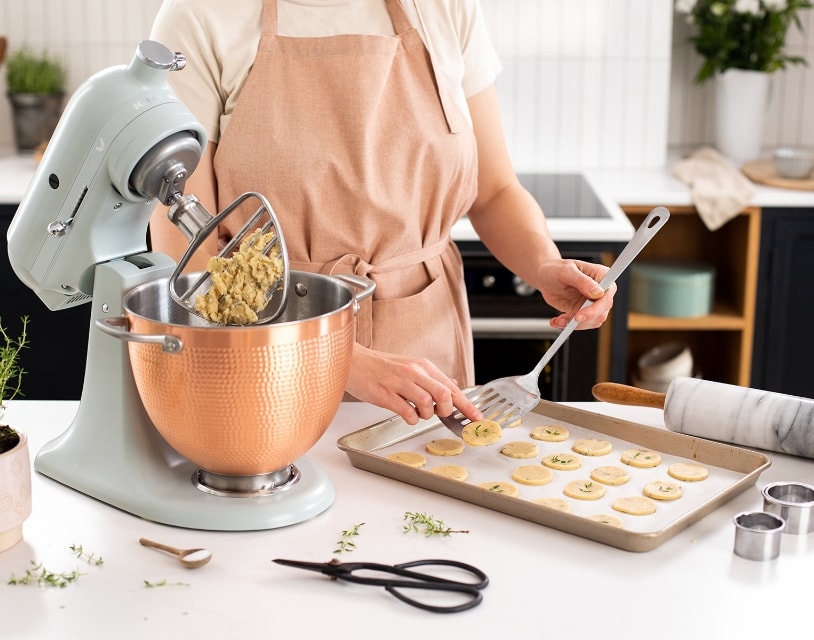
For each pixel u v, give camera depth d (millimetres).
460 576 972
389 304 1560
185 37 1479
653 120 3154
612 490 1142
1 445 1031
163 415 1028
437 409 1198
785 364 2877
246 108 1497
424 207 1594
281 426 1020
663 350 3086
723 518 1097
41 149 2930
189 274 1146
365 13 1551
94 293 1135
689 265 3004
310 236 1541
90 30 3164
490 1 3070
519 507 1074
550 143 3176
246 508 1063
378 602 932
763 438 1243
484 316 2592
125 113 1050
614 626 895
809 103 3363
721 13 3045
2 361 1096
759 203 2742
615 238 2488
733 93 3156
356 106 1501
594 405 1436
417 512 1103
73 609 920
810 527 1063
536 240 1586
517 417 1285
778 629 893
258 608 921
